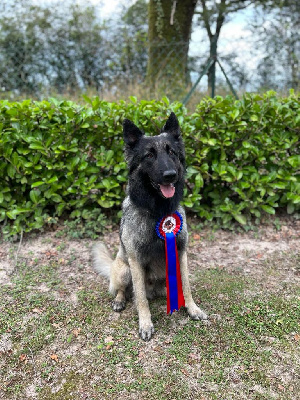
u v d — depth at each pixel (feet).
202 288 4.25
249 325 3.51
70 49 14.37
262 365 3.00
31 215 5.85
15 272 4.72
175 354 3.18
